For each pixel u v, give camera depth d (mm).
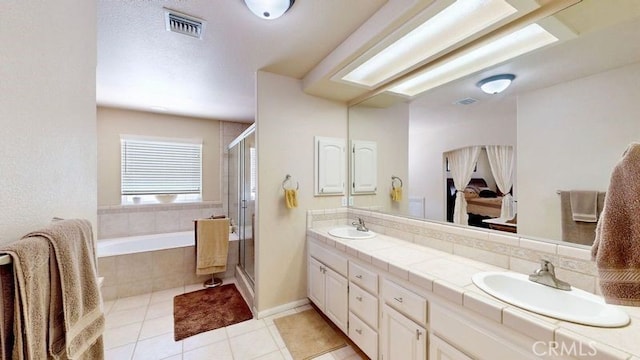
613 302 713
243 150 3254
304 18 1566
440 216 1831
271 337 2033
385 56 1834
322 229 2525
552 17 1203
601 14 1099
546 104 1289
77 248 745
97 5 1416
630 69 1038
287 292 2461
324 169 2592
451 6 1298
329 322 2246
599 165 1116
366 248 1816
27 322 547
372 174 2467
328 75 2070
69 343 657
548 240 1261
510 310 954
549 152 1275
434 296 1243
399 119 2186
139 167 3641
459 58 1628
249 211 2883
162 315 2377
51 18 818
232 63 2158
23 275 542
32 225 731
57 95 854
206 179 4047
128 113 3566
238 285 3092
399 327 1438
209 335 2059
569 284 1158
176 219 3832
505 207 1447
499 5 1271
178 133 3865
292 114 2445
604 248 738
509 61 1442
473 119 1626
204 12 1499
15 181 664
